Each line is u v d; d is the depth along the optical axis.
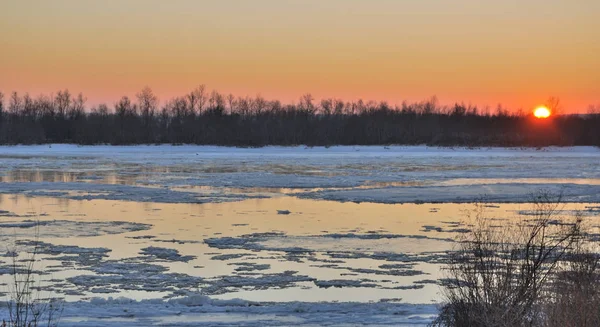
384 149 97.62
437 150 96.31
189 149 95.56
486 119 122.38
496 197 32.97
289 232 22.23
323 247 19.58
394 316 11.79
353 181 43.06
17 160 67.31
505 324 8.78
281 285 15.12
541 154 87.25
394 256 18.25
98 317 11.62
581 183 42.09
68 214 26.62
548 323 8.79
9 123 108.25
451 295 11.45
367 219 25.48
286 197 33.62
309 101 117.94
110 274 16.03
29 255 18.12
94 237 21.08
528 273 9.73
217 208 28.95
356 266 17.09
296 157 75.69
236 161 67.00
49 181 42.47
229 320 11.45
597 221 23.78
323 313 12.15
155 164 61.44
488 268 10.06
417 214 27.02
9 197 32.81
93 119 109.25
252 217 25.98
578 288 9.29
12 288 14.41
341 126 111.75
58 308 12.33
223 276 15.95
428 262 17.52
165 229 22.78
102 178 45.22
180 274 16.08
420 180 44.34
